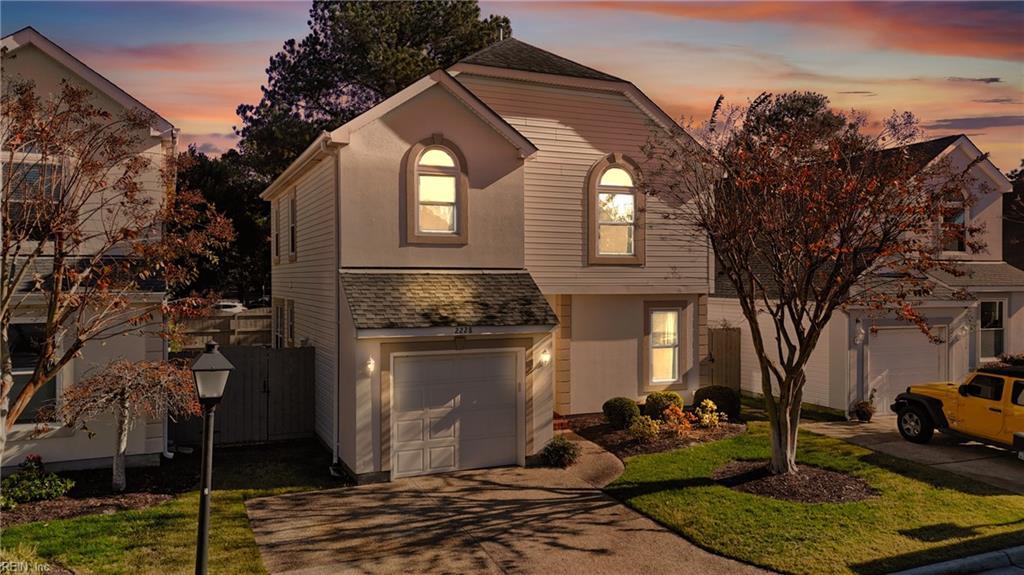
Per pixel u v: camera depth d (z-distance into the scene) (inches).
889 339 715.4
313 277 624.7
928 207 418.9
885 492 449.4
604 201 677.3
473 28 1373.0
